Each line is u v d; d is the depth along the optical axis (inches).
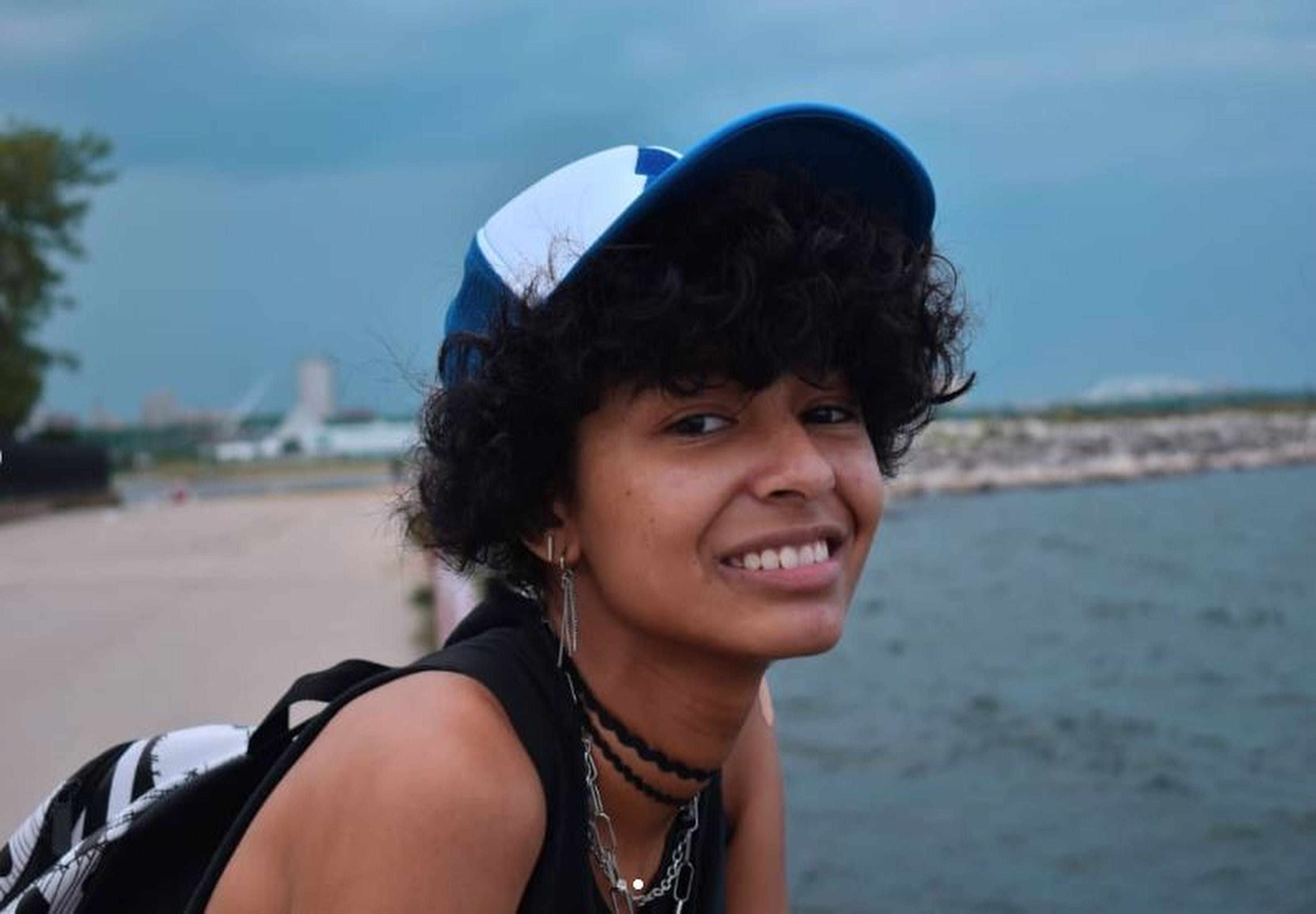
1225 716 513.3
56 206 1282.0
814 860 304.3
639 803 65.8
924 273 64.7
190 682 284.7
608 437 60.6
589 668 64.2
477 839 56.4
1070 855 312.3
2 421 1302.9
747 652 60.1
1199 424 3189.0
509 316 61.3
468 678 60.3
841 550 62.2
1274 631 759.7
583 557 63.6
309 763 59.0
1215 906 278.8
